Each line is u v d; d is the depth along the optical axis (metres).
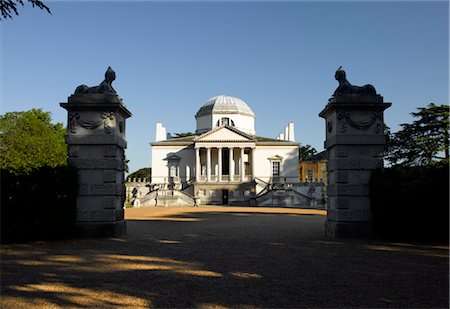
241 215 34.56
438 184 16.08
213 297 7.91
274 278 9.56
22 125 47.81
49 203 16.88
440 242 16.22
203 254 13.15
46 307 7.24
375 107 18.45
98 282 9.12
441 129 46.47
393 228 17.23
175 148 72.25
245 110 80.56
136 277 9.64
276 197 59.69
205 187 67.44
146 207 54.25
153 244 15.67
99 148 18.64
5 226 16.39
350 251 13.78
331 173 19.28
